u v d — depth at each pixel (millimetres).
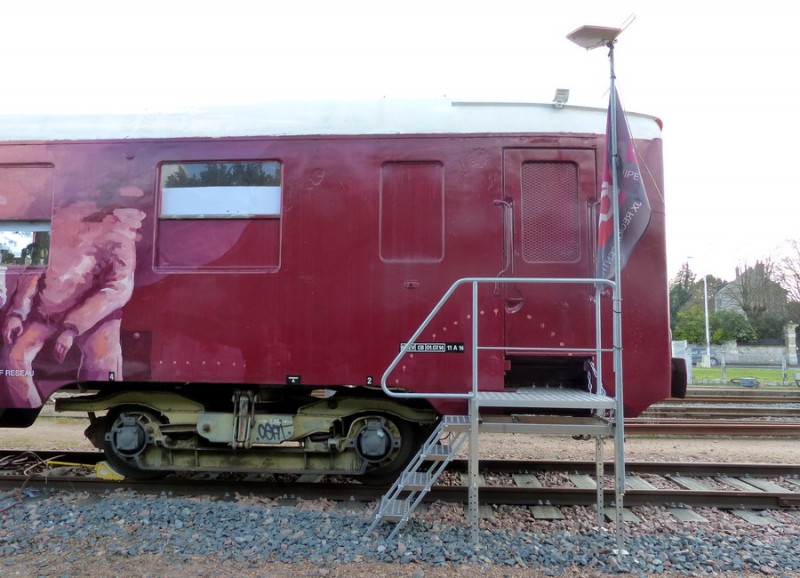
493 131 4512
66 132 4758
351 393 4793
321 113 4648
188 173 4656
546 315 4328
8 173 4781
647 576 3328
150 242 4578
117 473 4910
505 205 4445
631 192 3781
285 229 4512
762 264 44500
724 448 7059
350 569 3336
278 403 4914
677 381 4562
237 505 4285
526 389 4500
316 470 4688
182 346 4492
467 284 4367
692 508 4570
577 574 3336
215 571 3273
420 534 3852
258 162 4621
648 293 4359
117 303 4562
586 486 5156
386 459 4656
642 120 4602
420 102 4664
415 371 4340
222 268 4543
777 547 3717
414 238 4457
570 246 4430
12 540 3648
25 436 7555
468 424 3764
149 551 3525
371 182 4512
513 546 3660
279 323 4453
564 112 4574
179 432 4773
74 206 4668
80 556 3449
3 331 4641
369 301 4422
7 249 4758
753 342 40062
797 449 7012
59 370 4570
